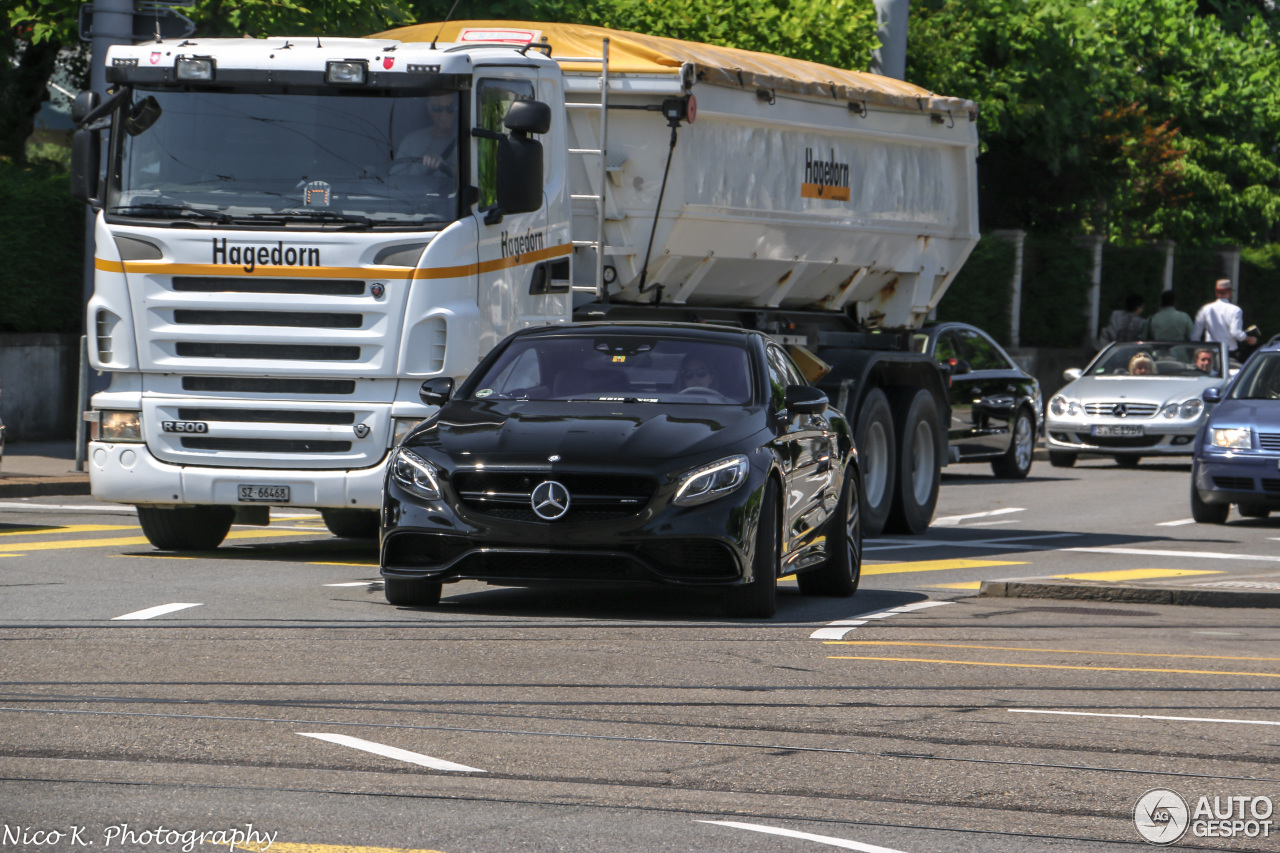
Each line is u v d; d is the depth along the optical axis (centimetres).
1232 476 5691
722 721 2250
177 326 3834
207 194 3831
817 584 3700
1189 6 13988
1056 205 12575
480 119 3891
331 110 3831
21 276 7050
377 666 2573
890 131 5666
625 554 3022
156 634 2820
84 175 3909
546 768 1964
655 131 4656
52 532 4578
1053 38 11350
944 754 2089
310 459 3831
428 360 3781
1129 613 3559
